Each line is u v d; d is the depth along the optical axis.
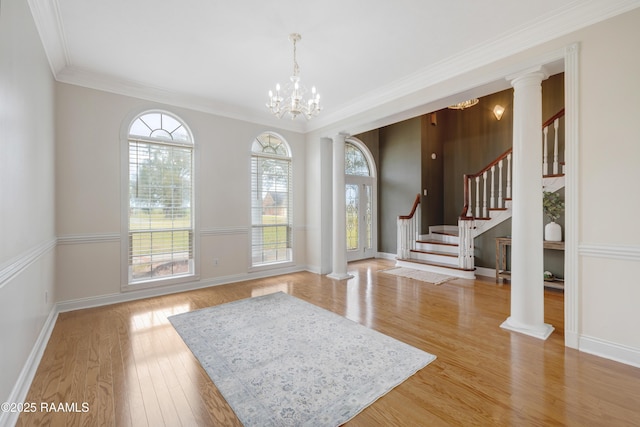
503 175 5.61
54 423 1.58
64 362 2.20
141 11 2.36
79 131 3.39
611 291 2.20
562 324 2.89
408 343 2.50
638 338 2.09
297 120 5.24
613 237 2.18
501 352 2.33
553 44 2.47
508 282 4.53
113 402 1.75
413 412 1.64
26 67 2.00
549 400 1.74
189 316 3.15
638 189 2.08
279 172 5.25
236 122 4.69
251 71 3.42
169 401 1.76
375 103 4.15
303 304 3.55
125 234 3.69
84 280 3.43
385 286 4.38
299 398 1.77
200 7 2.32
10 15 1.67
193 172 4.26
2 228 1.52
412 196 6.43
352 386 1.89
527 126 2.66
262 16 2.44
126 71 3.40
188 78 3.59
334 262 4.95
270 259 5.14
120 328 2.84
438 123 6.70
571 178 2.36
